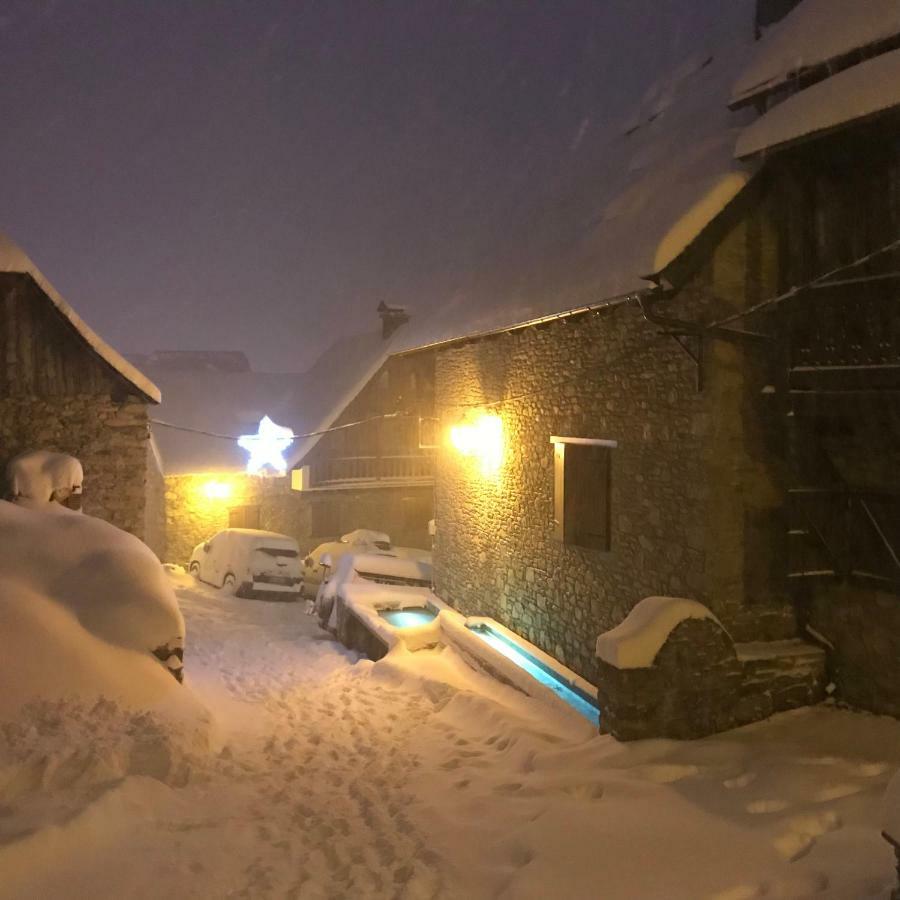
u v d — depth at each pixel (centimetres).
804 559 765
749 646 750
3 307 1070
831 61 696
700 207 725
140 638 725
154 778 580
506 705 855
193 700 718
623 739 665
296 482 2342
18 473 972
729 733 693
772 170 749
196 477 2369
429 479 2519
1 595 676
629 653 670
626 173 1077
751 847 474
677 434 792
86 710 621
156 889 434
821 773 585
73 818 480
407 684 955
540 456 1059
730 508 755
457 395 1327
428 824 538
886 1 671
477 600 1248
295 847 505
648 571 836
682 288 778
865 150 682
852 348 693
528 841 486
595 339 928
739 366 754
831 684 744
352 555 1570
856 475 730
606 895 423
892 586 699
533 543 1080
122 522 1116
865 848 453
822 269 718
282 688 1009
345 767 679
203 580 2061
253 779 636
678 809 532
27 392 1079
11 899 410
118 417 1117
